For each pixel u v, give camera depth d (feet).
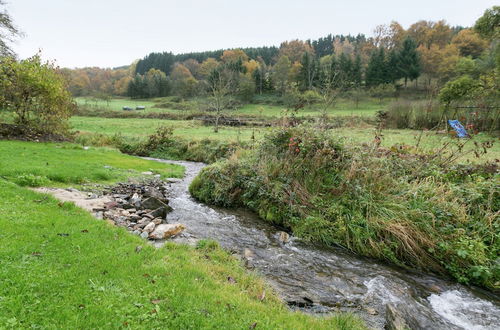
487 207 22.39
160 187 37.76
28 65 55.31
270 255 20.57
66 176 32.07
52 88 57.52
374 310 14.53
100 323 9.26
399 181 26.99
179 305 10.92
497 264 18.31
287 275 17.72
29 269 11.57
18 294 9.97
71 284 11.05
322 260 20.56
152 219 24.64
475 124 64.75
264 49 406.00
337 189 27.22
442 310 15.49
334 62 192.54
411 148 33.17
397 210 23.56
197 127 117.80
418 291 17.30
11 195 20.89
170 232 21.22
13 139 53.21
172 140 75.77
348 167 28.40
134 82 315.17
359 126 77.71
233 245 21.65
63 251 13.69
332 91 62.59
